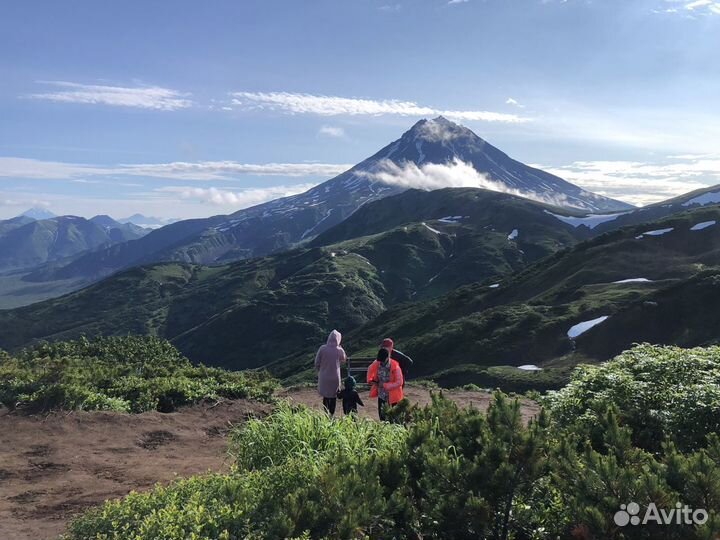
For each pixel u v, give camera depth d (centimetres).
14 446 908
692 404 645
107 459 869
